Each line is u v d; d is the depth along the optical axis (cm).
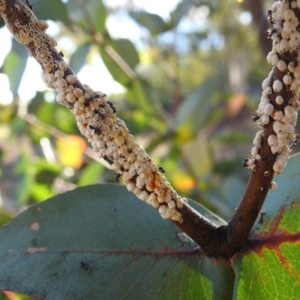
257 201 10
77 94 10
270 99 9
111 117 10
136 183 10
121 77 29
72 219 12
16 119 36
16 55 23
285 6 9
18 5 9
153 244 12
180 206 10
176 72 44
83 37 30
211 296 11
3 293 19
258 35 30
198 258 12
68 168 36
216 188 28
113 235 12
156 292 11
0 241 12
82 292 11
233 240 11
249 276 11
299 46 9
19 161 34
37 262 12
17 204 32
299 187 12
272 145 9
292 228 11
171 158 32
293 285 11
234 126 48
